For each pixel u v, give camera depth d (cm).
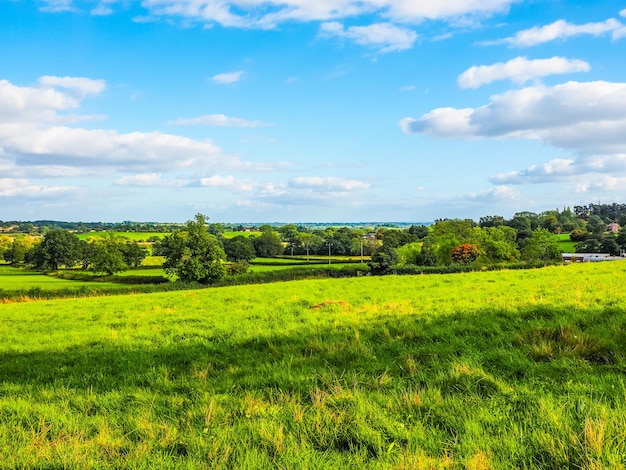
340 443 553
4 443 584
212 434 581
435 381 746
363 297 2217
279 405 680
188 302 2623
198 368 956
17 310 2919
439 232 9875
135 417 670
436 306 1560
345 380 765
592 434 484
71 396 801
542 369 762
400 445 528
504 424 568
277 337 1213
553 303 1384
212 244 6362
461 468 463
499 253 8725
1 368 1088
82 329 1748
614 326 970
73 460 520
